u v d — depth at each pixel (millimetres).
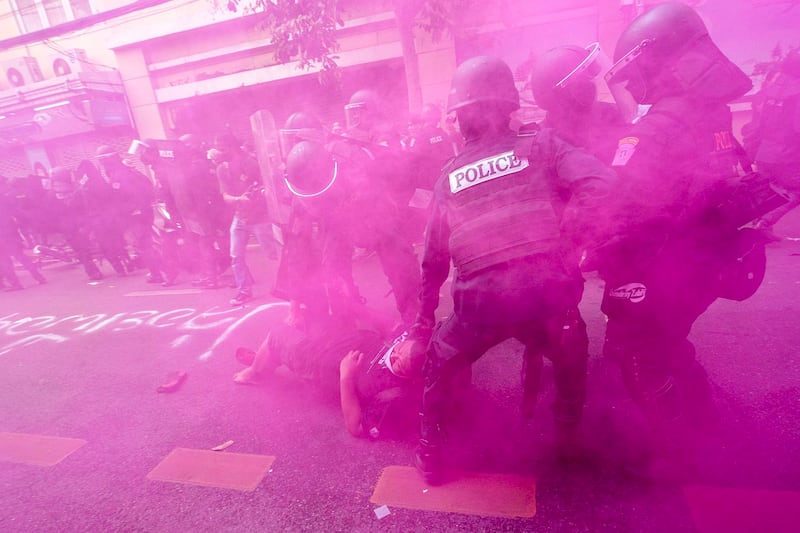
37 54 10430
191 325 4434
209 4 8695
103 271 7973
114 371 3691
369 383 2318
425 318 2035
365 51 8047
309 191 2650
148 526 2045
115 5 9695
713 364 2557
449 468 2125
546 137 1598
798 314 2932
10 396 3551
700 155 1549
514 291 1553
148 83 9711
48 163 11062
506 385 2703
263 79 8789
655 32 1563
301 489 2133
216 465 2379
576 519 1771
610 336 1854
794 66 3729
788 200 1485
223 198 4988
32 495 2371
